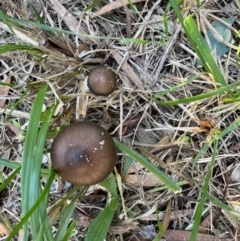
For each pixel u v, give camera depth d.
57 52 0.62
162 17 0.62
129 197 0.63
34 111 0.56
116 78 0.61
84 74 0.63
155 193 0.63
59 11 0.63
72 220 0.63
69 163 0.54
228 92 0.57
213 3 0.61
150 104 0.62
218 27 0.61
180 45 0.62
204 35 0.62
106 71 0.59
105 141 0.55
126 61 0.62
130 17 0.63
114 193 0.61
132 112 0.62
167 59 0.62
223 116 0.61
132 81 0.62
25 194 0.54
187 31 0.55
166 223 0.62
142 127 0.63
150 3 0.63
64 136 0.55
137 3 0.63
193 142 0.62
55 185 0.64
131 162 0.62
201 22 0.61
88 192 0.62
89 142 0.54
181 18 0.55
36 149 0.55
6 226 0.64
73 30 0.63
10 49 0.57
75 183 0.55
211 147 0.62
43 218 0.55
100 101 0.62
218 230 0.62
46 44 0.62
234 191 0.62
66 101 0.62
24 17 0.63
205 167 0.62
